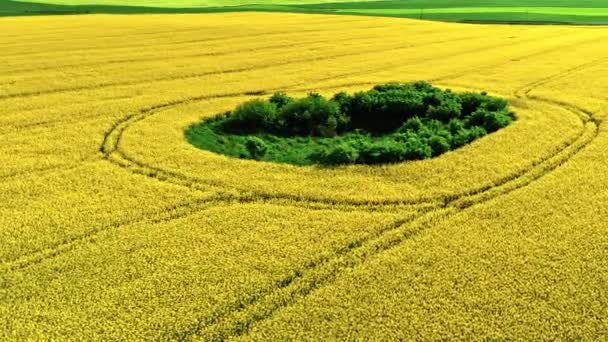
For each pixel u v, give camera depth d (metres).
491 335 10.79
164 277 12.80
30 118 25.58
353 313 11.45
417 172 19.05
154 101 28.69
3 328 11.02
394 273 12.91
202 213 16.16
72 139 22.77
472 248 14.02
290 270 13.10
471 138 22.62
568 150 21.20
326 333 10.87
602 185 17.86
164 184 18.27
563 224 15.24
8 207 16.52
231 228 15.22
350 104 25.62
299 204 16.88
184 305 11.77
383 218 15.80
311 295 12.10
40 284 12.56
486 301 11.80
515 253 13.73
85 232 15.03
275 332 10.91
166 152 21.16
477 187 17.83
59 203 16.80
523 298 11.88
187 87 31.77
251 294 12.20
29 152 21.23
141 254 13.84
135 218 15.86
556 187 17.75
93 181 18.53
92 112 26.66
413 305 11.70
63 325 11.09
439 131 22.91
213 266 13.27
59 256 13.73
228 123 24.94
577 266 13.06
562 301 11.74
